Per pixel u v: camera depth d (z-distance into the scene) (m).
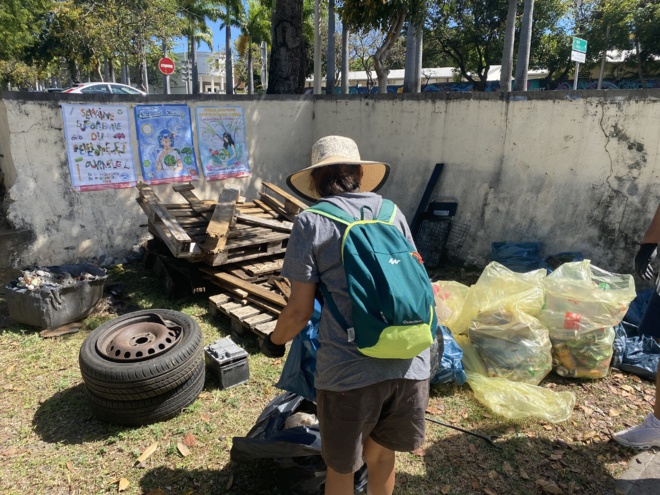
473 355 3.66
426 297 1.63
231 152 6.99
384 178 2.14
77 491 2.52
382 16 6.98
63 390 3.43
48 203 5.49
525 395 3.27
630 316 4.25
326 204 1.76
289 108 7.58
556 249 5.55
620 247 5.10
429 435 3.01
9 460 2.73
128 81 40.75
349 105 7.44
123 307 4.82
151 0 24.64
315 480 2.32
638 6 24.39
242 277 4.78
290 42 8.53
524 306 3.64
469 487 2.58
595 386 3.56
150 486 2.55
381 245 1.64
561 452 2.87
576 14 27.77
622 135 5.00
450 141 6.41
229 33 32.28
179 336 3.23
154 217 5.14
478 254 6.20
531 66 28.11
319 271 1.71
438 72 31.80
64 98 5.45
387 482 2.06
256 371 3.69
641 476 2.67
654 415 2.77
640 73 25.50
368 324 1.58
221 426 3.04
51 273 4.50
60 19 25.25
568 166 5.43
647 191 4.90
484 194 6.14
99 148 5.78
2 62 27.30
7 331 4.23
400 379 1.75
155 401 2.98
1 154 5.66
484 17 25.19
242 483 2.56
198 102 6.55
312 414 2.69
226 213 4.96
